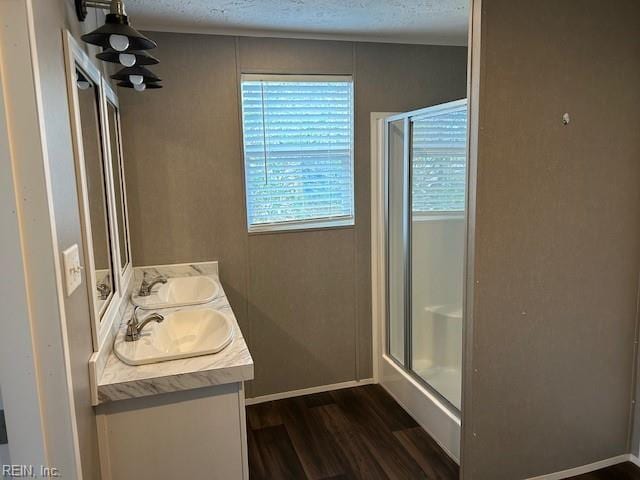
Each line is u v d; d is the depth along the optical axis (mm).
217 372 1593
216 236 2875
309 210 3076
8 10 1005
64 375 1156
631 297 2148
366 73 3006
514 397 2051
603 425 2225
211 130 2785
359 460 2449
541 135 1880
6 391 1097
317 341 3162
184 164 2768
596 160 1978
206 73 2738
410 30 2828
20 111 1038
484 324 1944
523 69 1817
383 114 3068
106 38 1468
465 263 1939
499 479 2102
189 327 2160
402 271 3020
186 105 2729
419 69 3092
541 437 2127
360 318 3225
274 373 3107
